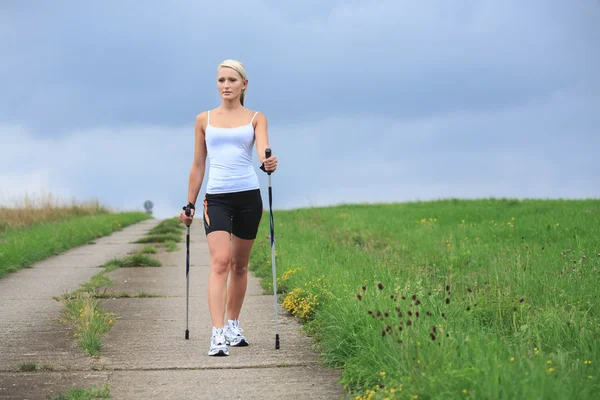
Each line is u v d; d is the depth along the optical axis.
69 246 28.30
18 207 41.44
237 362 9.74
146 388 8.55
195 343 11.01
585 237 21.36
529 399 6.08
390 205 45.84
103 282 17.62
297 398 8.07
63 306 14.24
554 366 7.45
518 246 20.52
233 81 10.31
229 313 10.91
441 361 7.40
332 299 11.98
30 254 23.09
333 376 9.00
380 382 7.86
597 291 12.78
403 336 8.15
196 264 22.30
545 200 37.97
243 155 10.30
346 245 23.73
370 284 13.48
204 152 10.70
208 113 10.55
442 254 20.00
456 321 9.83
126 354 10.31
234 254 10.61
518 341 9.20
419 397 6.77
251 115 10.41
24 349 10.70
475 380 6.63
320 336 10.87
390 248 22.77
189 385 8.66
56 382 8.87
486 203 39.19
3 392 8.45
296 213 43.19
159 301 15.27
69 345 10.96
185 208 10.80
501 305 11.51
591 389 6.68
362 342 9.26
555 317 10.20
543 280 13.70
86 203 53.50
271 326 12.35
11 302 15.20
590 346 8.70
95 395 8.19
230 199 10.26
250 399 8.06
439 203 43.34
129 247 28.53
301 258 18.86
